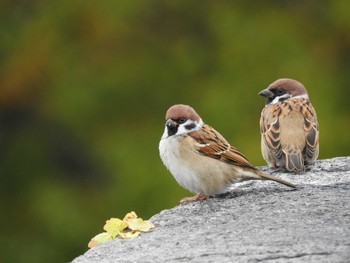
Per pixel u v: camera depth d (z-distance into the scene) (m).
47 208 17.75
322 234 6.73
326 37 17.59
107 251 6.77
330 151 15.66
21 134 19.59
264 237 6.74
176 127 8.16
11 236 18.00
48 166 19.30
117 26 18.69
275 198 7.71
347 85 16.98
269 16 17.72
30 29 19.31
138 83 17.92
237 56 17.16
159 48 18.33
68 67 18.61
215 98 16.58
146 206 16.03
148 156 16.78
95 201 17.73
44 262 17.34
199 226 7.18
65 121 18.09
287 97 9.90
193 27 18.50
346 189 7.97
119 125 17.73
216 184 8.01
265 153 9.41
